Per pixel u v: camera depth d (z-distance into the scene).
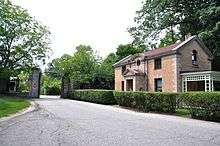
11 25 47.12
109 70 55.56
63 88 46.41
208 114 17.05
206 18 33.25
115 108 25.19
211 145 8.60
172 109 20.84
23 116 16.44
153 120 15.80
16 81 56.47
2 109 19.80
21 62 48.75
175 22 41.91
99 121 14.52
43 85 69.50
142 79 36.19
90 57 55.88
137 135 10.20
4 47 47.19
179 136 10.16
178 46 31.72
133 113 20.55
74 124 13.05
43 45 49.97
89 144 8.38
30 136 9.66
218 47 33.78
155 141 9.06
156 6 40.81
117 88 42.59
